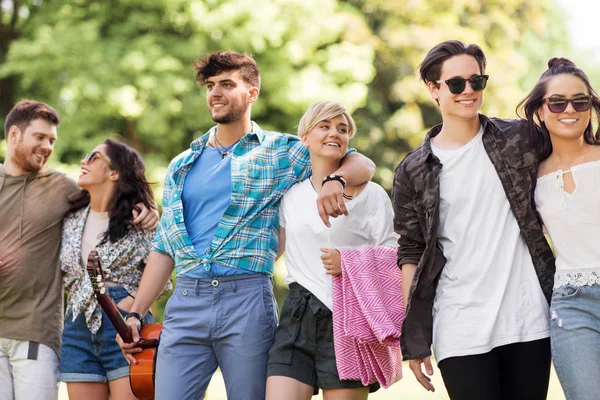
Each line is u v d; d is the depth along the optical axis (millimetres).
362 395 4918
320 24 15719
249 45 15164
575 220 4336
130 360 5402
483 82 4516
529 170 4469
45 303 5875
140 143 15945
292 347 4945
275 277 15945
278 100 15414
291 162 5258
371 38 17109
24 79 15305
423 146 4617
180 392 5133
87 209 5934
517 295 4406
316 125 5016
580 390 4227
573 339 4258
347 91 15773
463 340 4387
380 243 5027
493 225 4445
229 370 5129
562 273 4375
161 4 15047
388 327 4676
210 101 5398
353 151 5168
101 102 14812
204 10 14984
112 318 5340
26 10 16938
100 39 15164
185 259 5227
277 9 15359
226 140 5449
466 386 4375
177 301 5219
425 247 4699
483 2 18969
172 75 14805
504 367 4484
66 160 15562
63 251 5871
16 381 5844
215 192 5266
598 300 4273
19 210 5945
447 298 4492
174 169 5406
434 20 17844
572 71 4430
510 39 19078
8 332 5789
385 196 5102
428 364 4594
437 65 4609
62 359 5777
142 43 14898
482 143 4555
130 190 5844
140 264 5848
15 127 6023
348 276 4840
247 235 5164
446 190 4535
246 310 5098
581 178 4348
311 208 5043
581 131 4383
